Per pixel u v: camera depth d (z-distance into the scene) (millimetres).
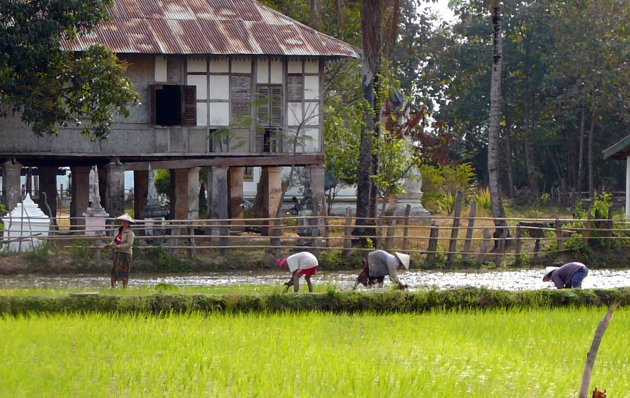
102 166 49219
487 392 15570
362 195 44844
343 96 58250
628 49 78188
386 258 28109
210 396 14906
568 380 16672
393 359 18000
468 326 22141
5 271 37844
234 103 45094
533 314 24188
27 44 37406
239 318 22641
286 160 45500
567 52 81250
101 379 15867
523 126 88062
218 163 44469
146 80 44094
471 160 94438
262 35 45312
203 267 40188
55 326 21125
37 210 40688
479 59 86625
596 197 47719
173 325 21453
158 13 45594
